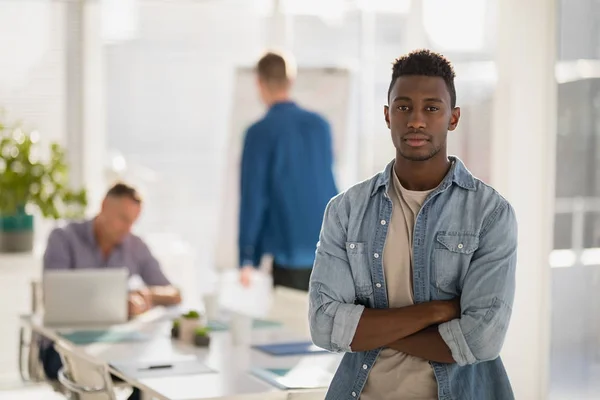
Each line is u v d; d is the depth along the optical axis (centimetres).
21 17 688
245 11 723
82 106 703
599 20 437
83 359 336
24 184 651
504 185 489
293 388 312
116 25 706
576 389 451
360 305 251
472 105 545
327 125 587
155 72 714
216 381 326
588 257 445
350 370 255
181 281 698
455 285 250
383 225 252
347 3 723
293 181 578
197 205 727
